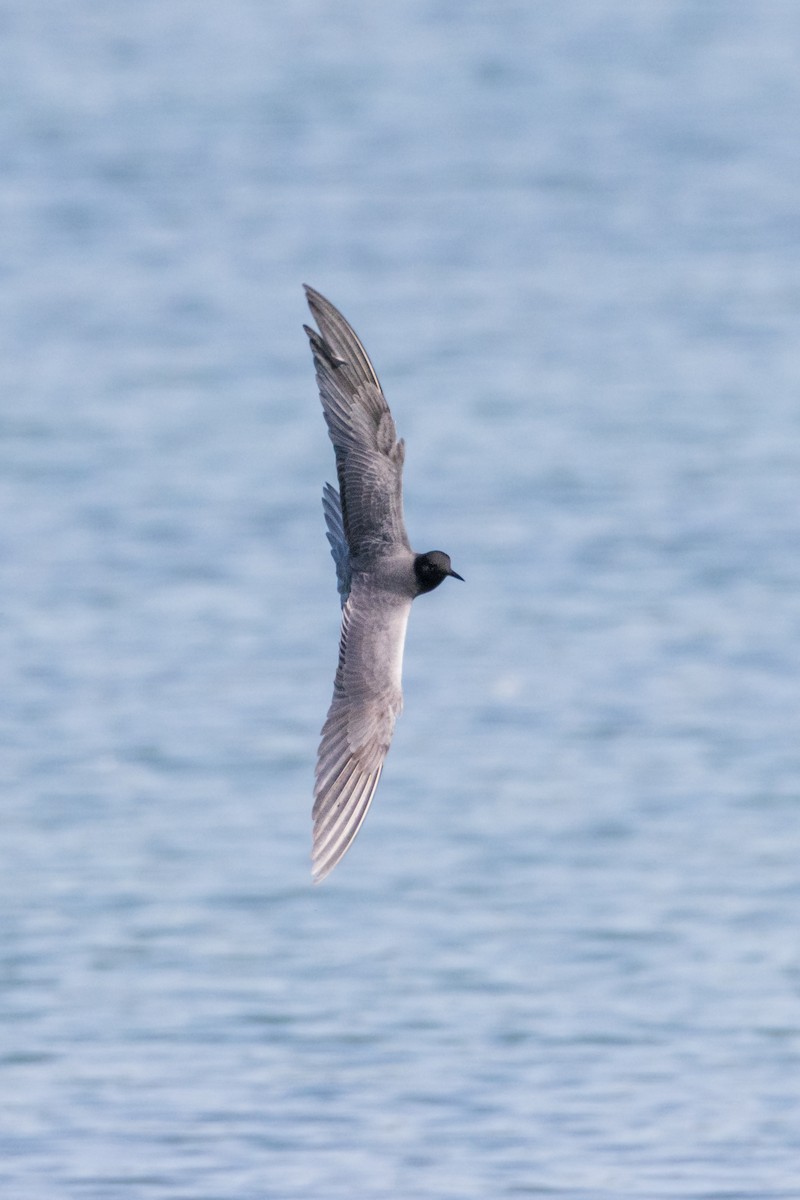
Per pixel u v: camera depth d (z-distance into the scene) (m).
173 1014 19.88
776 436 43.31
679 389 47.03
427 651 33.03
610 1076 18.42
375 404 7.67
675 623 33.59
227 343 52.16
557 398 46.47
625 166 69.19
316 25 93.94
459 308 54.22
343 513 7.59
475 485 40.91
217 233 62.53
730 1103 17.77
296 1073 18.50
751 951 21.36
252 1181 16.33
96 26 94.44
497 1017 19.78
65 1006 20.08
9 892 23.19
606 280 56.38
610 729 29.30
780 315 52.44
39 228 63.62
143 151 72.25
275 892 23.20
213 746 28.20
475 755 28.47
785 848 24.50
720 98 78.94
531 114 77.12
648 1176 16.44
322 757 7.07
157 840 24.94
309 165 70.62
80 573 35.91
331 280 57.16
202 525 38.50
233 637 32.72
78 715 29.48
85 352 51.44
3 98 79.81
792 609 33.84
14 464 42.38
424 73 84.31
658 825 25.38
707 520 38.41
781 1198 15.79
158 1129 17.39
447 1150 16.94
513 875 23.88
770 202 63.94
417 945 21.67
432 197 66.12
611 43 89.44
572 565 36.50
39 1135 17.22
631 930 22.02
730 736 28.78
